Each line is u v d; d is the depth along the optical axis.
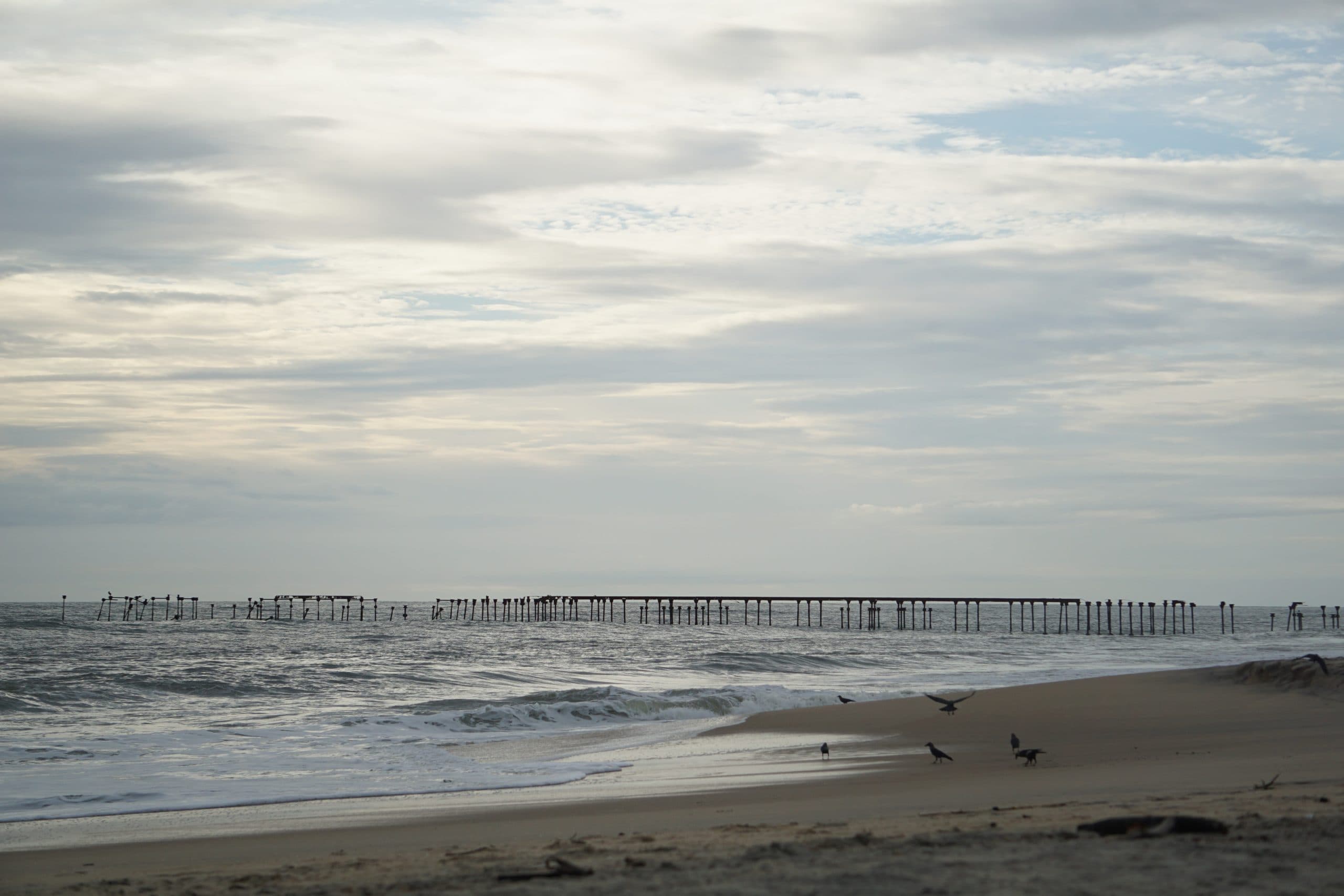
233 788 20.88
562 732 32.56
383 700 42.28
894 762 24.12
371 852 13.70
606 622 182.88
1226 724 27.91
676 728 33.31
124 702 39.41
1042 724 29.80
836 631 149.62
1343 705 29.84
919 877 8.52
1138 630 168.38
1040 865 8.86
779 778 21.62
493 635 121.50
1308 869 8.40
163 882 11.23
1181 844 9.54
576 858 10.84
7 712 35.75
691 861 9.88
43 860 13.98
